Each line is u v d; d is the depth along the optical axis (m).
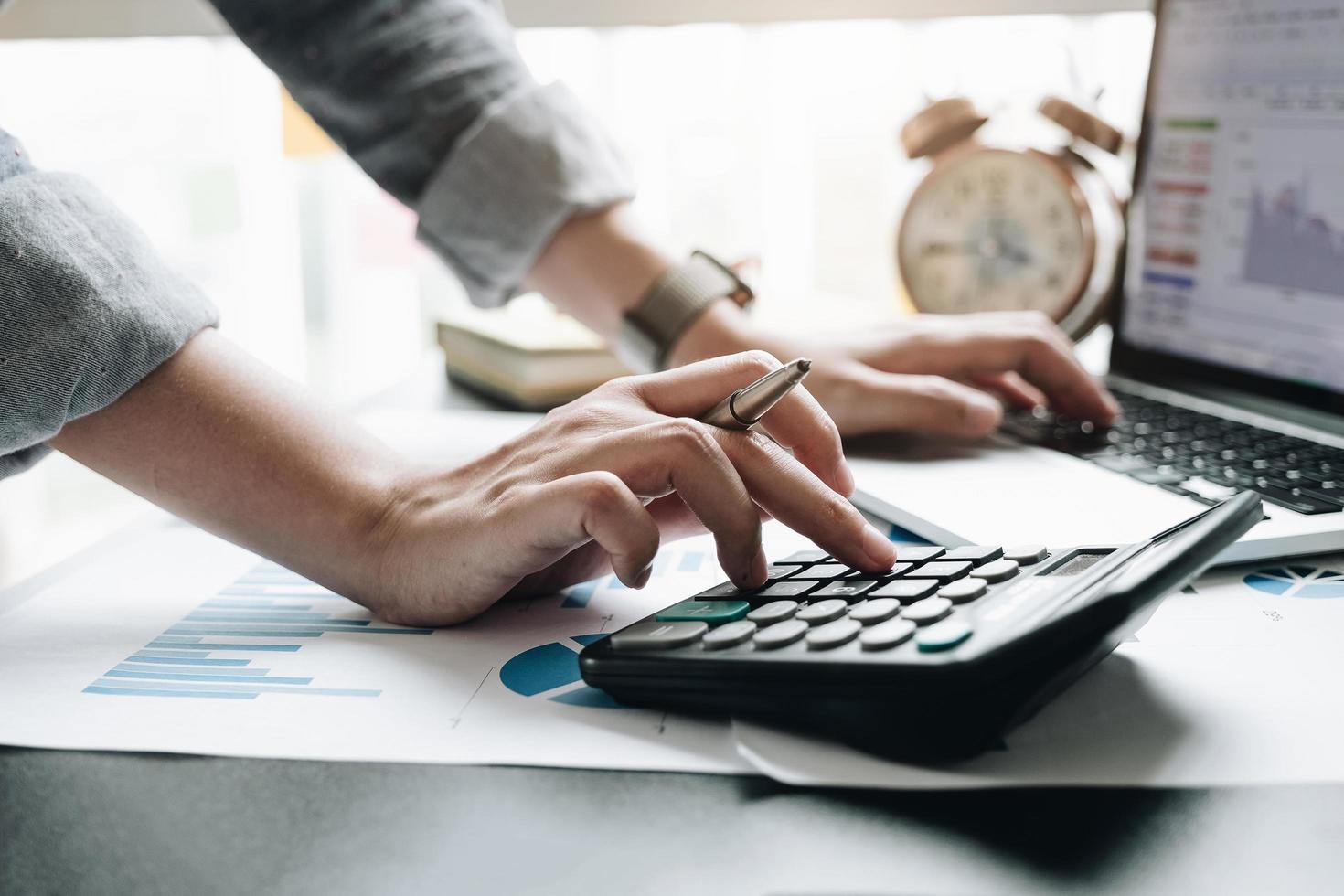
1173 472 0.62
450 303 1.40
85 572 0.55
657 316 0.72
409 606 0.46
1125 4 1.10
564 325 0.95
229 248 1.39
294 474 0.49
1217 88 0.78
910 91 1.20
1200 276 0.80
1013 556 0.44
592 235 0.75
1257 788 0.32
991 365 0.74
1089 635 0.32
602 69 1.24
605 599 0.49
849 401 0.69
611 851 0.29
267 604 0.50
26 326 0.45
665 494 0.45
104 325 0.46
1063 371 0.73
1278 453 0.65
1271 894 0.27
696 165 1.26
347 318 1.42
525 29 1.18
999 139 1.04
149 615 0.48
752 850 0.29
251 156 1.36
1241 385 0.77
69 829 0.31
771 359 0.49
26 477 1.30
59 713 0.38
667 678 0.37
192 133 1.35
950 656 0.33
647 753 0.35
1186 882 0.27
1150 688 0.39
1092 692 0.38
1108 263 0.92
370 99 0.75
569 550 0.44
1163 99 0.84
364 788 0.33
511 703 0.39
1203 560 0.37
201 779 0.34
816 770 0.33
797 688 0.35
